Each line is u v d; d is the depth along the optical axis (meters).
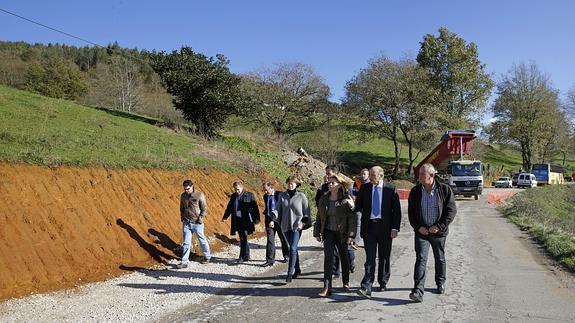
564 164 77.31
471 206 24.47
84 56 68.19
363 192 7.16
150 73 51.91
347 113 45.88
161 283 7.79
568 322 5.70
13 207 8.13
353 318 5.92
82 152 11.72
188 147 18.53
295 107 42.78
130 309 6.37
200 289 7.43
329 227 7.16
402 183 39.44
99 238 8.98
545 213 22.73
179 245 10.44
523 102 58.94
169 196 12.12
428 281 7.83
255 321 5.85
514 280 7.88
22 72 43.22
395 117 44.69
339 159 43.62
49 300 6.68
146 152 13.95
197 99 24.31
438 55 52.06
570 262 9.12
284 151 27.72
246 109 26.22
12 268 7.11
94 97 41.69
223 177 16.06
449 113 48.06
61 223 8.60
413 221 6.84
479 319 5.84
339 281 7.98
